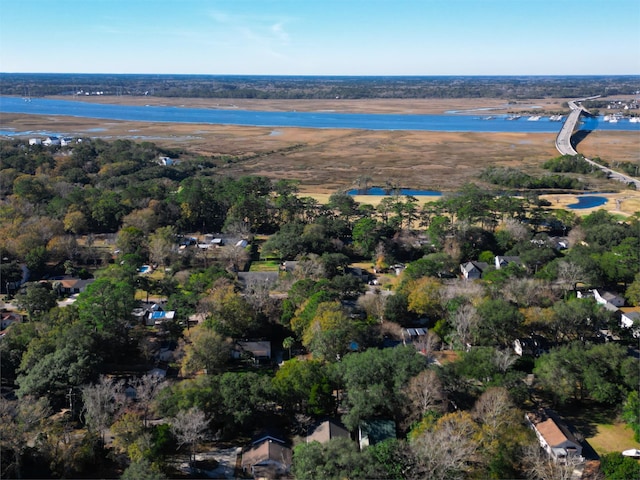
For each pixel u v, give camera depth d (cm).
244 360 8862
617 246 12512
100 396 6725
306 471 5556
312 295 9856
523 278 10975
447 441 5834
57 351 7519
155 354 8881
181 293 10856
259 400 7012
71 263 12575
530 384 8012
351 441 6019
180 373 8419
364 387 7138
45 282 11688
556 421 6931
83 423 6988
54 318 8850
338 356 8294
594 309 9312
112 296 8894
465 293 9869
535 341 9062
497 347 8631
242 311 9344
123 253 13350
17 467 5878
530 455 6069
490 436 6175
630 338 9300
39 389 7025
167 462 6275
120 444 6275
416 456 5697
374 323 9512
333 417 7150
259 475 6222
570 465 6019
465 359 7731
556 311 9169
